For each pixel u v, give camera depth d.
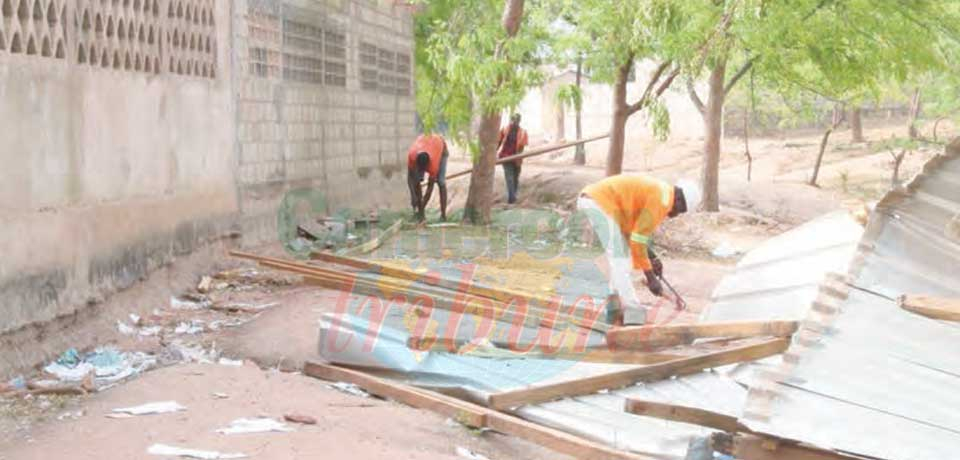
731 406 7.25
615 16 18.89
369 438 6.58
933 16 19.34
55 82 8.45
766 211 23.11
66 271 8.55
